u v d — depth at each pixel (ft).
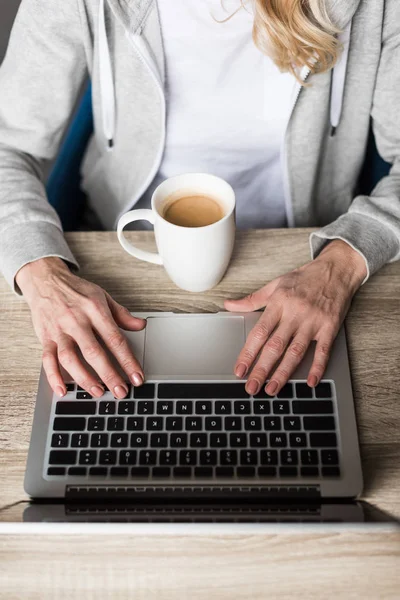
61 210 4.00
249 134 3.57
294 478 2.18
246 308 2.72
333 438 2.28
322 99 3.33
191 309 2.75
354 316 2.72
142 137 3.47
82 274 2.91
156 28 3.07
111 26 3.11
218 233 2.46
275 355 2.49
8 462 2.29
